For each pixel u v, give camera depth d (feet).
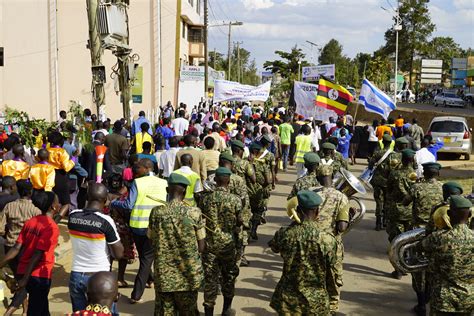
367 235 37.81
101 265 17.94
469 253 16.96
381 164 36.52
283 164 67.41
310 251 16.48
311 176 24.80
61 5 111.86
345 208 20.48
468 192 49.70
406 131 52.03
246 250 33.60
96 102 51.70
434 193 25.23
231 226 22.16
